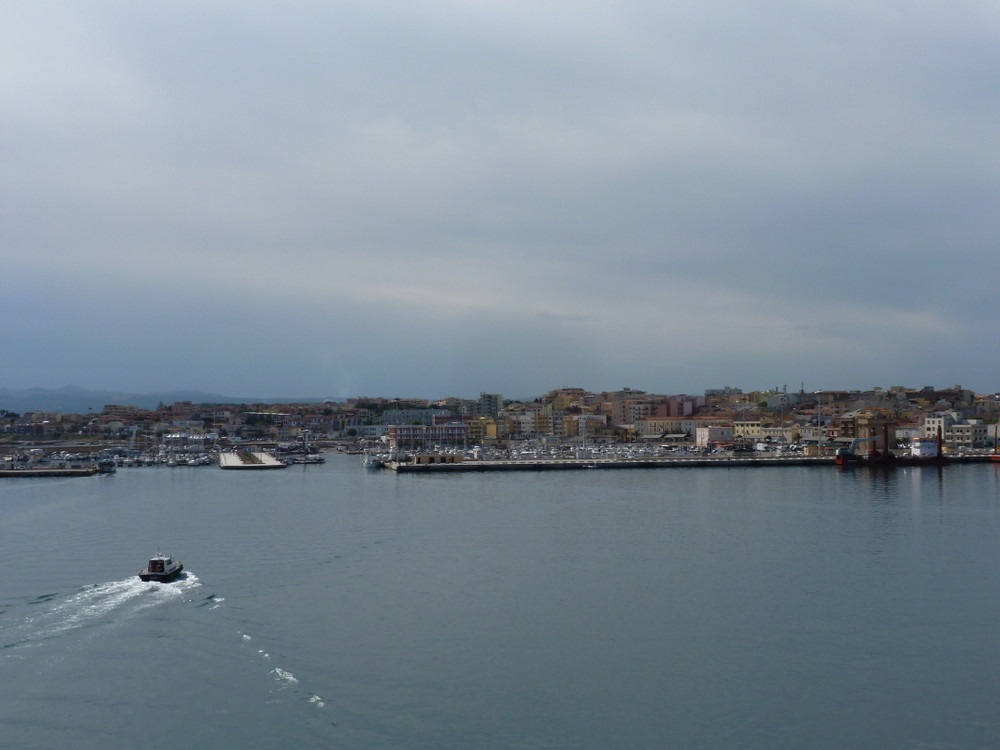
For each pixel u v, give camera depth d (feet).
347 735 239.71
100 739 236.84
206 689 268.00
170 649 301.43
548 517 611.88
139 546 489.26
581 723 249.14
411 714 253.03
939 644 313.53
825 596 374.63
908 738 242.78
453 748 233.14
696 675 283.59
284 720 247.50
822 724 250.37
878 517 604.49
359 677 279.49
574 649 307.37
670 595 376.27
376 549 479.82
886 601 366.22
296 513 643.86
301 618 339.36
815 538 514.27
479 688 271.69
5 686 269.03
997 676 284.41
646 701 263.49
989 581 400.47
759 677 282.97
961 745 239.30
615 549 479.82
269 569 425.28
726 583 397.60
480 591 382.83
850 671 288.10
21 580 396.98
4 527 569.23
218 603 358.43
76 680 273.95
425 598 370.32
